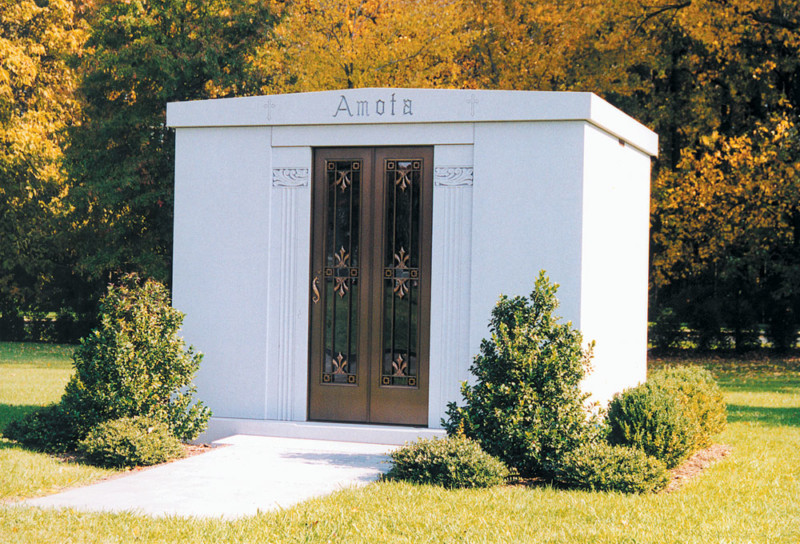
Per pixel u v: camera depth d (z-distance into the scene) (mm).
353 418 9930
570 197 9281
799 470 8914
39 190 29000
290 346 10086
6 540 5668
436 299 9664
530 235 9383
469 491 7266
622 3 24078
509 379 8148
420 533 6020
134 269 26984
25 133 27469
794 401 15211
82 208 27188
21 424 9375
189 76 24859
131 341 9211
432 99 9633
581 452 7781
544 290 8398
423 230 9781
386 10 27031
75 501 6828
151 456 8344
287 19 26344
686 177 23562
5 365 20859
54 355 24172
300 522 6211
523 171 9422
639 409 8680
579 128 9281
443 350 9633
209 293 10328
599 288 9914
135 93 26844
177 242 10445
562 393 8062
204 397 10289
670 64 25406
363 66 25406
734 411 13828
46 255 29453
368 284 9930
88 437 8539
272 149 10195
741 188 22797
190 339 10359
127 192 25406
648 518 6605
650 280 25219
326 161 10102
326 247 10078
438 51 25797
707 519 6715
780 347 24422
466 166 9617
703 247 24094
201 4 25828
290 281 10109
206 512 6496
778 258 24297
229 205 10297
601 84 24250
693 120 25297
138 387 9023
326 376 10023
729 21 23328
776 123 23609
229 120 10234
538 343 8281
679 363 22891
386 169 9914
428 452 7668
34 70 27531
